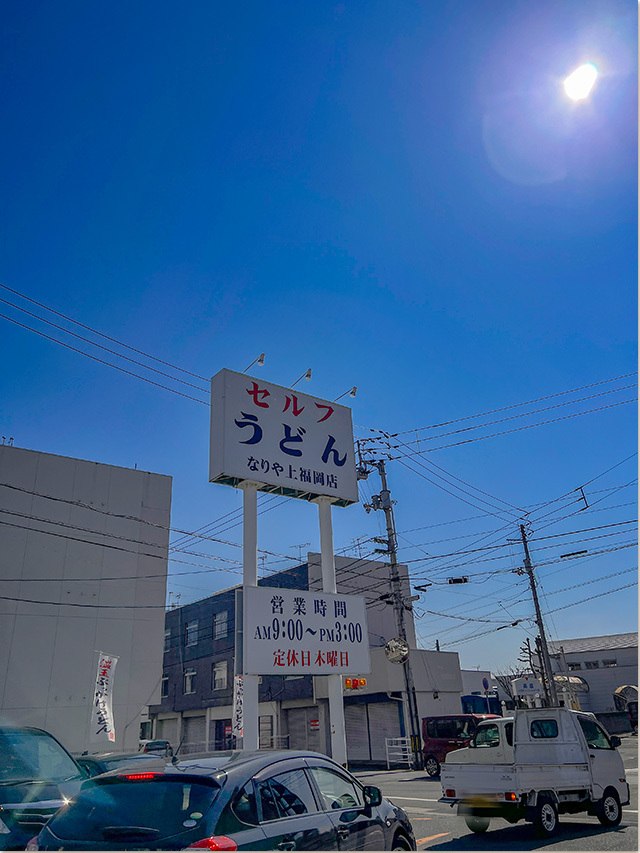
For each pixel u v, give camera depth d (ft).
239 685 76.38
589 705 173.88
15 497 78.74
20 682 73.56
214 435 47.55
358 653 47.47
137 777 14.61
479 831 33.73
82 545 81.87
